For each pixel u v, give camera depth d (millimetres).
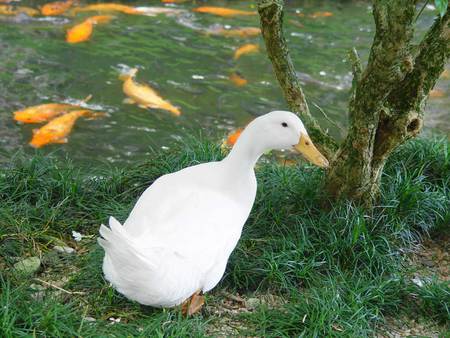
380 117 4750
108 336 3898
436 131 7617
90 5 10430
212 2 10938
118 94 8125
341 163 4926
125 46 9281
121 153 7074
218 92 8336
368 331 4223
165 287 3742
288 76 5105
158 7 10594
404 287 4566
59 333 3836
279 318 4238
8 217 4863
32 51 8938
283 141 4297
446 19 4551
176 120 7703
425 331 4367
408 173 5574
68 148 7082
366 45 9750
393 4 3920
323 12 10836
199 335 3955
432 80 4691
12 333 3783
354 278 4613
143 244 3756
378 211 5121
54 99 7926
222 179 4293
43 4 10352
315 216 5027
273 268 4562
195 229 3975
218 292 4535
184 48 9352
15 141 7113
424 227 5188
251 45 9438
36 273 4551
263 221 5020
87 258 4629
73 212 5164
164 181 4340
